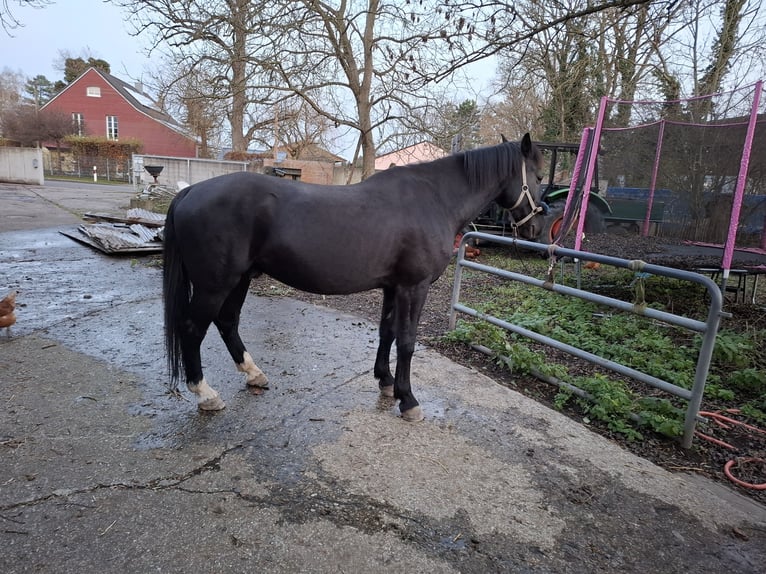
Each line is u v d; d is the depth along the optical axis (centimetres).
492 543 182
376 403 294
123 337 380
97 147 3150
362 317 487
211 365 340
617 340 441
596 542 187
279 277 254
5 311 345
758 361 393
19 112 3219
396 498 204
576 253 318
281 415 271
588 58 630
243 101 885
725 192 602
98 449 227
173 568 160
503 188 302
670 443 272
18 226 891
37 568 156
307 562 166
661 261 508
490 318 399
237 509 191
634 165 734
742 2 753
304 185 250
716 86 954
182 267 251
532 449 252
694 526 200
